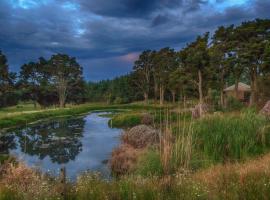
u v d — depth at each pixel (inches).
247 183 243.4
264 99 1633.9
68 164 789.9
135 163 580.7
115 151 770.8
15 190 261.3
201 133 522.0
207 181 271.3
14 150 1035.9
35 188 280.8
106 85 5541.3
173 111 590.9
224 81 2388.0
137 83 4259.4
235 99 1530.5
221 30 2299.5
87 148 1026.1
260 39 2166.6
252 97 2065.7
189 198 225.9
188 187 246.4
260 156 445.4
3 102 3863.2
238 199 221.9
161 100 3545.8
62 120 2183.8
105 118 2301.9
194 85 2428.6
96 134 1380.4
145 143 737.0
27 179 397.4
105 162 774.5
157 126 820.0
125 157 660.1
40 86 4141.2
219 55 2288.4
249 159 430.3
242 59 2117.4
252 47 2074.3
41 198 246.7
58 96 4370.1
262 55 2059.5
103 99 5216.5
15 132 1542.8
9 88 3759.8
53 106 4379.9
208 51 2284.7
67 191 253.8
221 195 227.0
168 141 418.6
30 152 995.3
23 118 2071.9
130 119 1756.9
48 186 286.5
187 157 417.4
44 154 954.1
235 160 443.5
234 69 2208.4
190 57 2293.3
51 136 1363.2
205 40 2380.7
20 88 4160.9
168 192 245.9
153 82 4195.4
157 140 737.6
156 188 248.7
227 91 2628.0
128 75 4480.8
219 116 596.7
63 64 4220.0
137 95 4404.5
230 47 2245.3
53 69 4237.2
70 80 4350.4
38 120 2190.0
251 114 604.7
